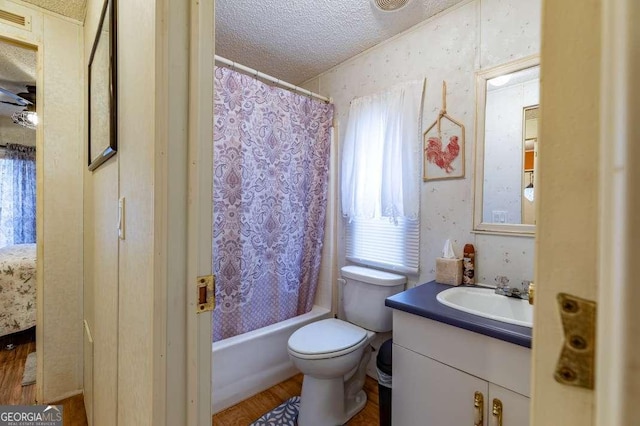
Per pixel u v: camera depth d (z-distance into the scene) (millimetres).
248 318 1965
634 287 211
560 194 262
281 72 2395
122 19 969
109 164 1161
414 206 1811
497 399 1059
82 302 1937
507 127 1491
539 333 276
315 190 2281
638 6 210
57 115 1828
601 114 230
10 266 2562
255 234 1970
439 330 1215
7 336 2719
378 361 1556
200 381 683
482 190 1570
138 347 769
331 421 1590
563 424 258
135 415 792
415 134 1804
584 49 247
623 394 213
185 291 665
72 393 1916
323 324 1863
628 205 213
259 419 1684
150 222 679
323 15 1725
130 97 866
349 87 2213
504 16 1490
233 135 1849
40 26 1758
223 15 1716
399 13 1706
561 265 261
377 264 2049
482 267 1568
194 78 664
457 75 1652
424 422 1261
